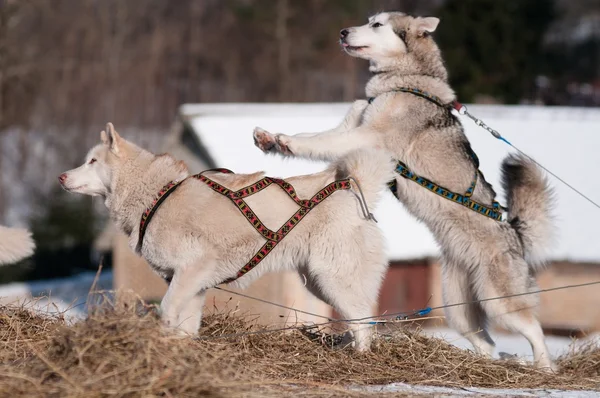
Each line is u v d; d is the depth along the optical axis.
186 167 7.67
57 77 44.41
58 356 5.98
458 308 8.81
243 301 16.06
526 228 8.87
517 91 41.09
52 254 28.23
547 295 20.80
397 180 8.60
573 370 8.45
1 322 7.43
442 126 8.63
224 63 48.44
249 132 22.03
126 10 48.19
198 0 50.16
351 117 9.03
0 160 37.78
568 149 23.86
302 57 47.59
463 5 40.47
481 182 8.70
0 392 5.50
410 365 7.55
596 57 51.94
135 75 46.88
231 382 5.86
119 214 7.64
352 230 7.46
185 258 7.24
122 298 6.54
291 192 7.44
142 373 5.71
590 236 21.00
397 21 8.88
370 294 7.55
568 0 57.12
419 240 20.06
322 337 7.90
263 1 48.09
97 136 42.69
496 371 7.69
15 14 38.53
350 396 6.24
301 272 7.77
